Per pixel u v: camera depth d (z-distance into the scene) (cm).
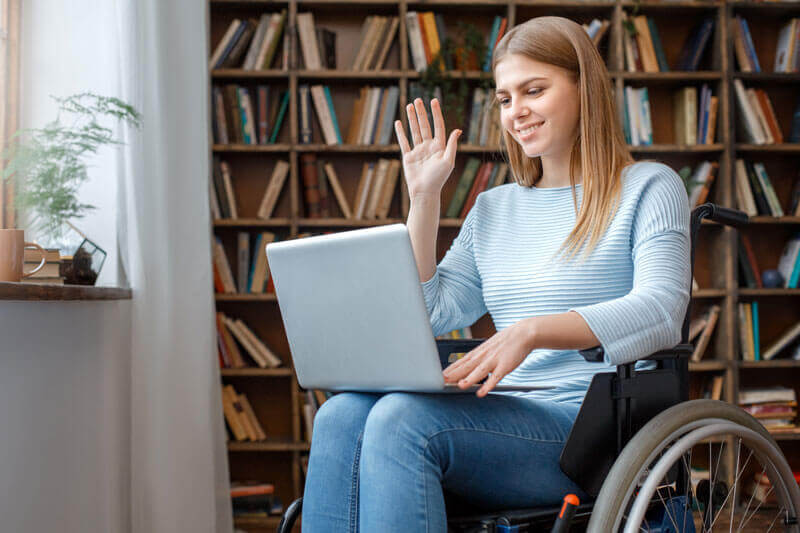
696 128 365
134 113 207
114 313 217
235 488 335
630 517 113
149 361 214
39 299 147
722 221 147
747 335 358
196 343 233
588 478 121
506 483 121
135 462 212
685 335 137
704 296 357
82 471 187
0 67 221
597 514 113
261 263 351
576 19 375
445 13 370
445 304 154
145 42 222
